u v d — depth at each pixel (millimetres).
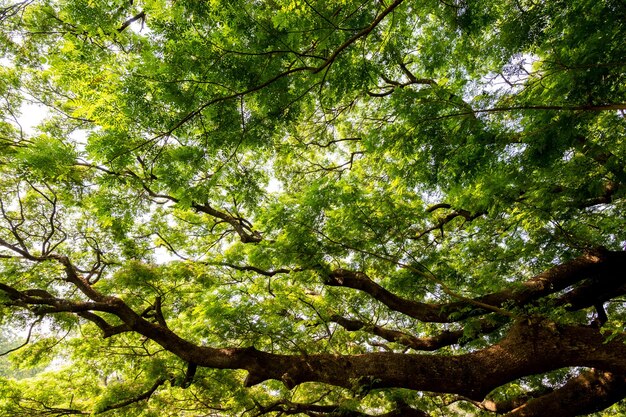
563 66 3092
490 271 7031
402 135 3867
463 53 4973
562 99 3273
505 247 7355
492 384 4961
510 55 3723
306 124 9242
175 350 5738
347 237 6527
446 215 8344
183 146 4105
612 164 4188
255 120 4062
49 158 3508
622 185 4340
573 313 7574
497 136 3539
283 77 3820
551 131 3344
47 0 4793
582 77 2971
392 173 4625
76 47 3607
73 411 7863
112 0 3500
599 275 5906
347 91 4340
